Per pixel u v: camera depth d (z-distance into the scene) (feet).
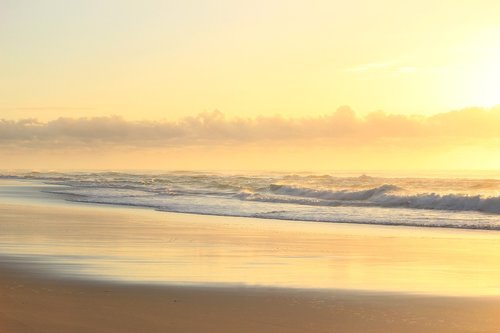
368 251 57.00
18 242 62.54
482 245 61.67
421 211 103.04
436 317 29.73
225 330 27.17
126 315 29.76
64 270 44.34
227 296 35.09
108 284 38.68
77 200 143.84
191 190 176.04
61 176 414.62
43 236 68.33
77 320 28.50
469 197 105.09
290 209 108.99
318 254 54.95
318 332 26.96
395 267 47.44
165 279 41.04
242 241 64.69
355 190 140.77
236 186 186.60
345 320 29.09
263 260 51.01
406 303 33.19
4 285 37.50
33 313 29.71
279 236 69.36
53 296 34.19
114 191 185.98
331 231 75.97
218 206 117.70
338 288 38.14
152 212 106.63
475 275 43.80
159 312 30.58
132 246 59.82
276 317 29.71
